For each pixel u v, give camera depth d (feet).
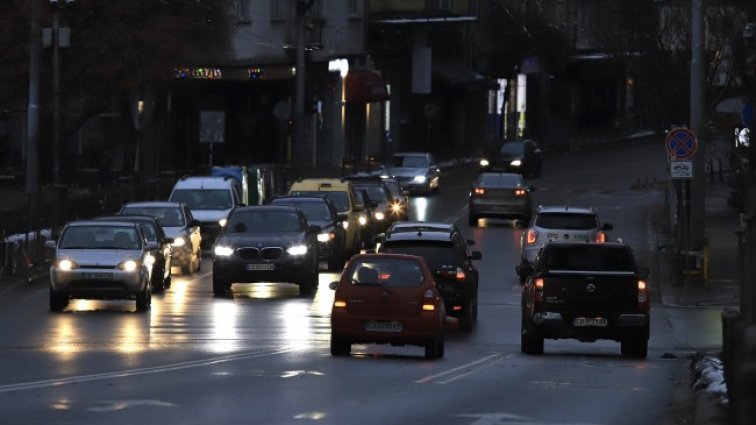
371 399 148.56
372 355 217.77
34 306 294.05
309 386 161.07
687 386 170.09
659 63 490.49
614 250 222.89
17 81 498.28
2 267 346.33
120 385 157.99
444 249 268.41
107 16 496.64
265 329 252.62
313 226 338.34
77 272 278.87
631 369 196.85
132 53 501.97
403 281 210.79
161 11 510.58
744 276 166.81
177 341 228.63
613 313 218.38
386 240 269.85
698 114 371.35
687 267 348.79
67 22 488.44
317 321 268.41
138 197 497.05
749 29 391.65
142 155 604.90
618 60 523.70
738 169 404.77
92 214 449.48
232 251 314.76
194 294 323.16
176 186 436.35
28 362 187.73
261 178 549.95
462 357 216.13
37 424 123.44
